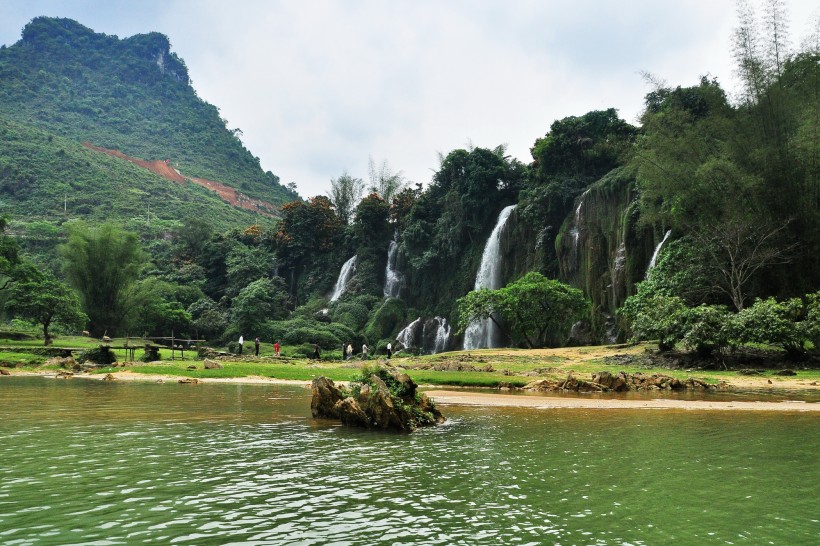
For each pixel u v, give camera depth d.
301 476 9.75
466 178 81.38
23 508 7.77
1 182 170.50
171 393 24.61
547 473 10.02
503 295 53.53
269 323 84.88
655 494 8.65
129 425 15.27
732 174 40.94
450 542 6.59
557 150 72.19
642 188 52.97
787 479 9.55
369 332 83.31
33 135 199.12
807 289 39.28
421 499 8.36
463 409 19.78
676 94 58.94
